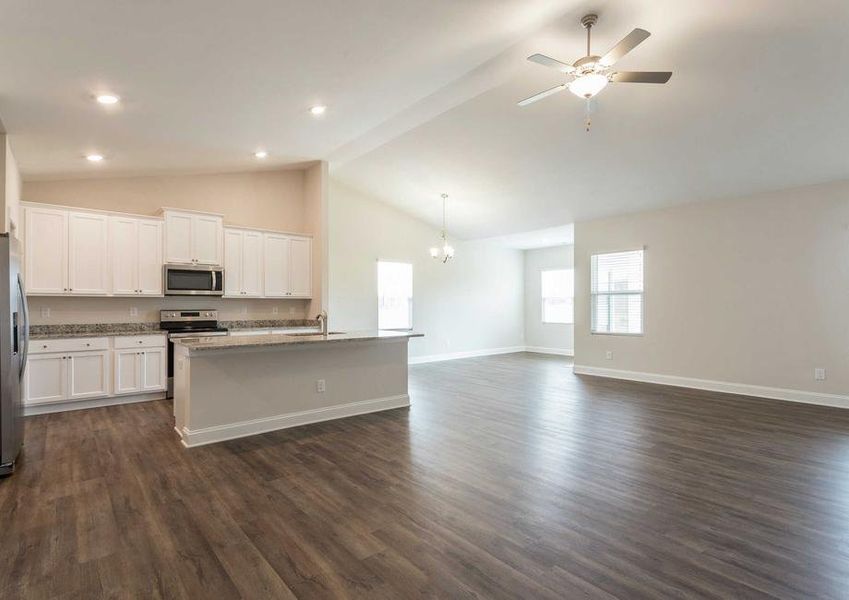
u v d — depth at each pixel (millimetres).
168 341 5434
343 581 1966
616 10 3072
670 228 6527
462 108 4898
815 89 3777
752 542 2275
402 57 3275
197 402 3789
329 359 4594
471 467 3287
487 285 10320
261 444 3803
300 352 4391
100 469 3232
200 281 5785
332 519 2512
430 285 9211
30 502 2705
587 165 5684
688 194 6062
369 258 8258
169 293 5566
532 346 10945
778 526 2436
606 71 2936
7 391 3119
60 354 4773
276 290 6457
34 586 1919
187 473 3170
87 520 2492
